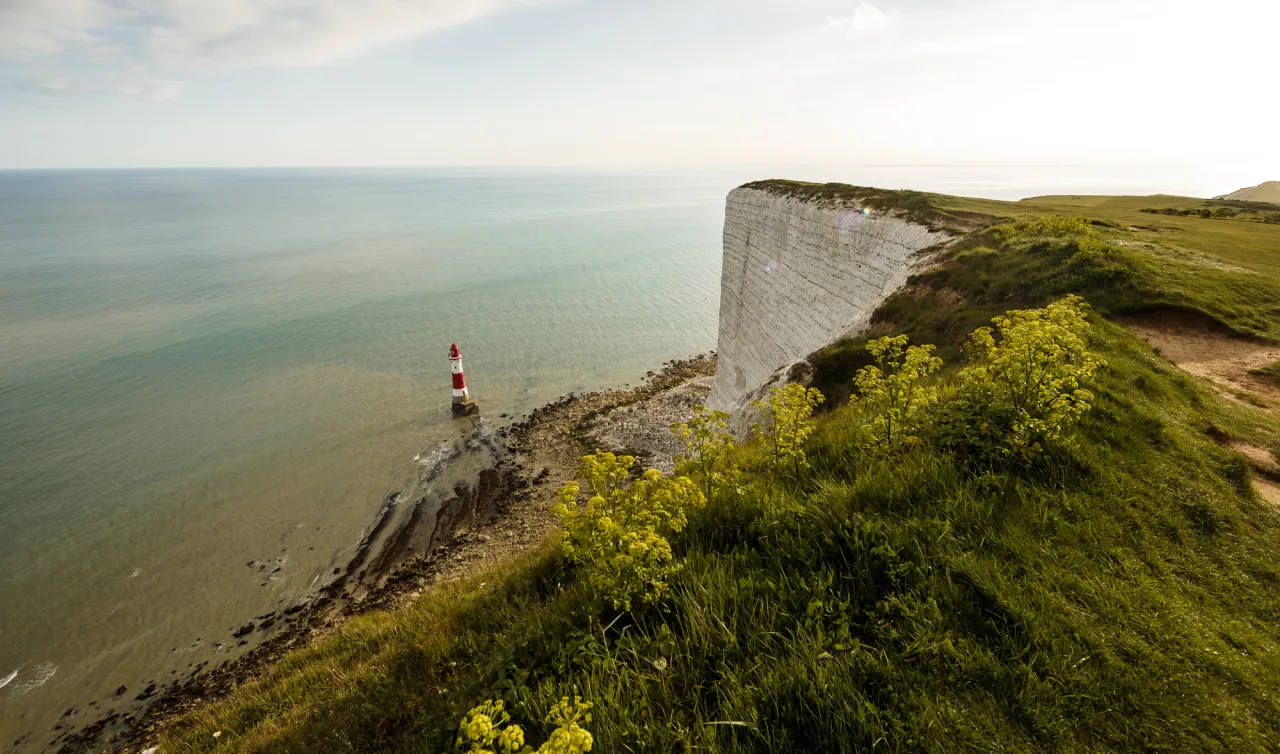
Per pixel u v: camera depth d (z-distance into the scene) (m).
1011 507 5.77
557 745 2.94
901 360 16.53
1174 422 8.01
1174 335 13.97
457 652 6.77
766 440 8.99
